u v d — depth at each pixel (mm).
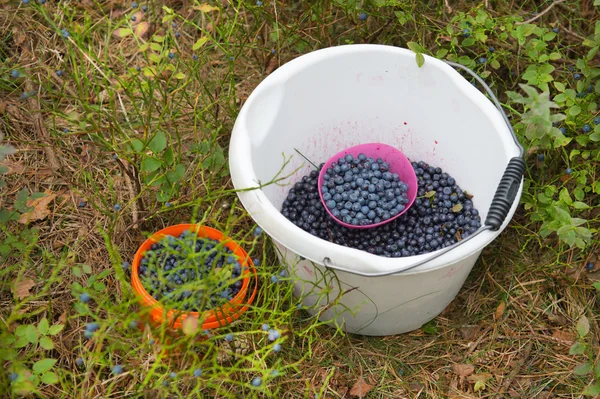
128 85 1845
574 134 2152
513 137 1752
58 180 2164
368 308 1792
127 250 2041
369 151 2188
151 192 2135
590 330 1967
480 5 2193
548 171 2203
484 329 2002
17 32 2391
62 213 2092
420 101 2047
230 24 2223
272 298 1760
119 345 1615
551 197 1948
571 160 2166
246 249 2098
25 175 2156
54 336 1817
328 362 1893
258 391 1746
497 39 2270
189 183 2154
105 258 2006
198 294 1658
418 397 1856
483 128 1860
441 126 2047
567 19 2344
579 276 2049
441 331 2008
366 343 1965
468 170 2018
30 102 2275
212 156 2047
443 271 1652
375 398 1853
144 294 1707
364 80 2053
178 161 2027
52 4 2439
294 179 2164
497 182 1824
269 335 1537
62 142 2205
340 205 2025
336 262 1540
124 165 2125
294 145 2096
